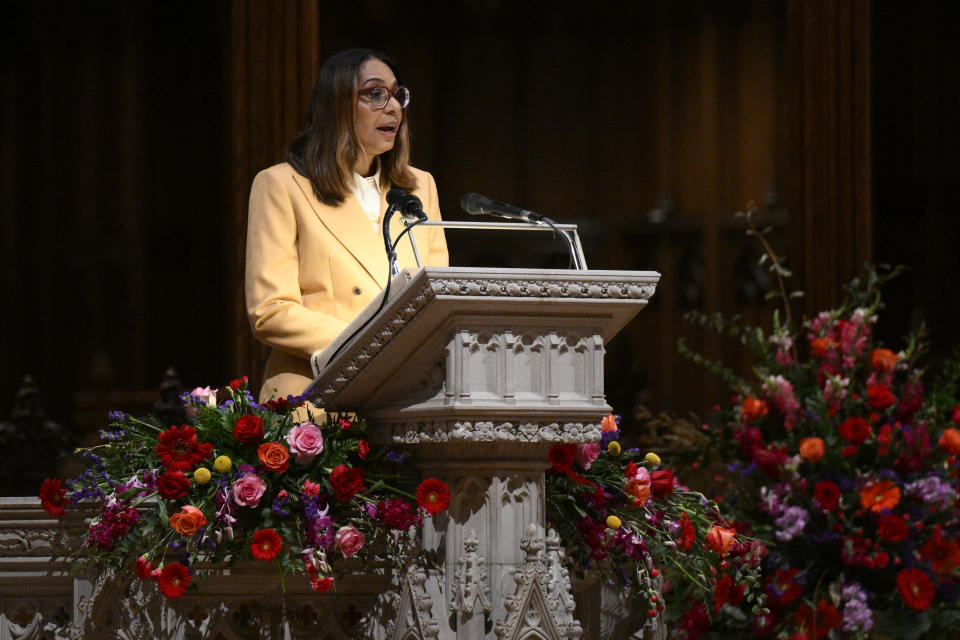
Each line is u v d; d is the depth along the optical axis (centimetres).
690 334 4638
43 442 2184
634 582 1017
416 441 902
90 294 4834
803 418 1415
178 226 4862
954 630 1320
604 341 904
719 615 1335
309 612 980
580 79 4838
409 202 956
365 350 903
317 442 933
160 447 937
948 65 4450
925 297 4397
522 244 4738
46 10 4841
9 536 1012
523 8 4819
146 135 4853
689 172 4728
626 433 3162
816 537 1340
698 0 4706
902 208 4425
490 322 861
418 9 4800
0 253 4856
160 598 953
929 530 1348
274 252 1068
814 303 2153
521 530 898
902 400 1405
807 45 2178
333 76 1090
